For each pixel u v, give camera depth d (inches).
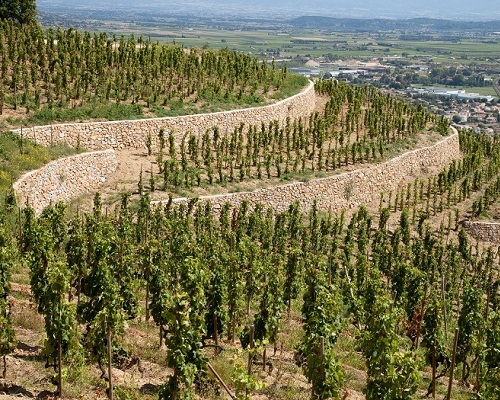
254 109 2058.3
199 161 1768.0
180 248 1114.1
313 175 1897.1
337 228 1775.3
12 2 2217.0
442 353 894.4
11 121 1587.1
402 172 2225.6
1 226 1002.1
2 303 681.0
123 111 1800.0
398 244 1728.6
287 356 926.4
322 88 2716.5
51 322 647.1
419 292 1185.4
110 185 1636.3
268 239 1545.3
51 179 1444.4
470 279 1606.8
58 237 1135.6
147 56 2063.2
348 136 2145.7
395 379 655.1
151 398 668.7
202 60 2257.6
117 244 983.0
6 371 679.1
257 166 1872.5
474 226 2012.8
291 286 1140.5
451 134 2623.0
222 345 933.8
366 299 1131.9
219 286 890.7
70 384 672.4
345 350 995.9
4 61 1739.7
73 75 1827.0
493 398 776.9
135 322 960.9
